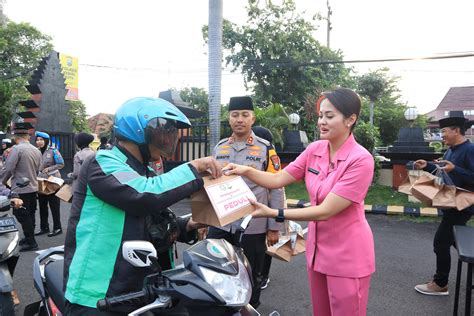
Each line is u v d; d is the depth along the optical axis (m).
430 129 31.81
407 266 4.97
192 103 23.55
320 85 16.91
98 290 1.60
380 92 14.88
